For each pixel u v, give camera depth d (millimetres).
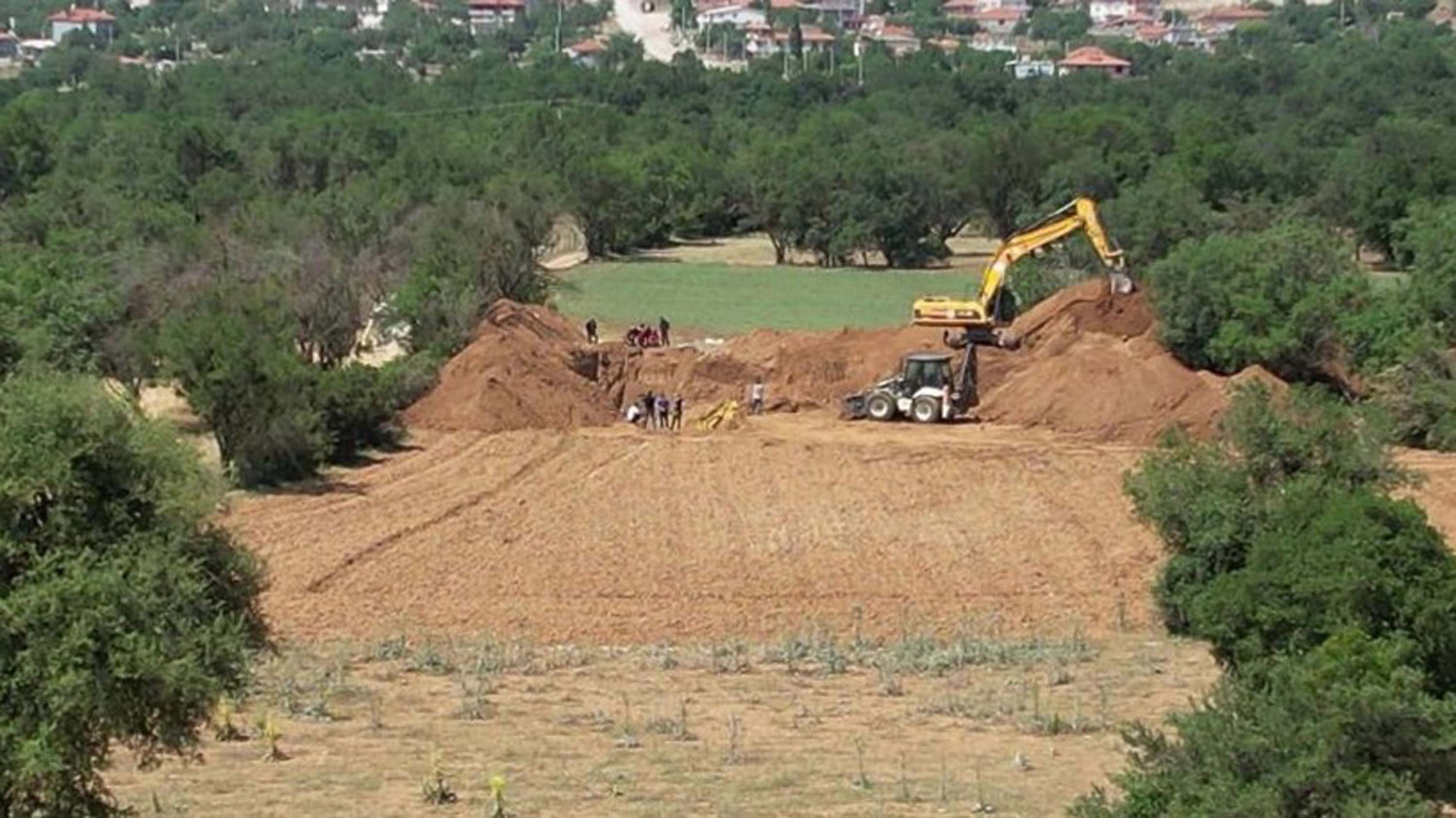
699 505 74938
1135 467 78812
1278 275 96688
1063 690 51000
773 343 105312
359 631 57250
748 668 53688
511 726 47094
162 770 42469
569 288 145250
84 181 146000
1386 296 97062
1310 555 42125
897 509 74312
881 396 94312
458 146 180000
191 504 31328
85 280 92875
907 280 165250
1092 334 98625
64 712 28750
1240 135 192250
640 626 58469
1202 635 49812
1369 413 59594
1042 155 177125
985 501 75562
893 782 41969
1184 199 140625
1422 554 41844
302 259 106000
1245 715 31188
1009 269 105188
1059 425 90562
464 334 101438
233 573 32938
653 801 40312
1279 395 64000
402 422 88625
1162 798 30562
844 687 51594
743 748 45062
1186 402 88812
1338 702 30547
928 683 52094
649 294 151875
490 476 79750
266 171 168000
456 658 54062
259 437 77875
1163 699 49688
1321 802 29891
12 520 29875
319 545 67312
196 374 76812
